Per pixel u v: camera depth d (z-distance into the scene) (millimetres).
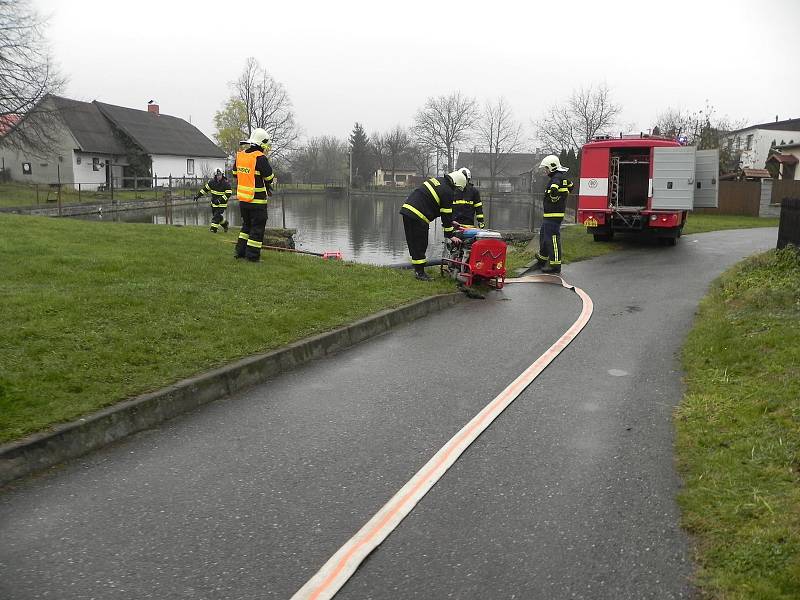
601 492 3857
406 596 2924
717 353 6266
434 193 10688
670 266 13117
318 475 4066
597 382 5914
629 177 17703
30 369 5000
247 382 5734
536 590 2955
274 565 3131
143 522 3484
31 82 35156
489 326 8180
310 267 10414
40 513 3549
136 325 6320
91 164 52375
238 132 70312
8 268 8055
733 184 29266
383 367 6375
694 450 4305
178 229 13867
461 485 3961
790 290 8148
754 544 3123
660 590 2934
